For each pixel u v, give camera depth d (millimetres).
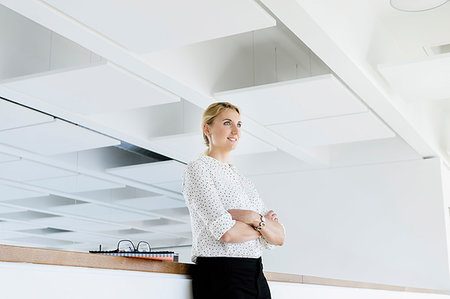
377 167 8609
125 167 8242
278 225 2615
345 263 8500
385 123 7234
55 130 6461
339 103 6129
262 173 9320
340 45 5090
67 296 2137
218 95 5988
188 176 2529
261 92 5824
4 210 9477
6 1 4074
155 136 7379
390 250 8297
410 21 6297
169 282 2600
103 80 5254
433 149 8094
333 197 8766
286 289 3783
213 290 2447
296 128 6965
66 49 6074
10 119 6105
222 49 6383
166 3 4031
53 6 4176
